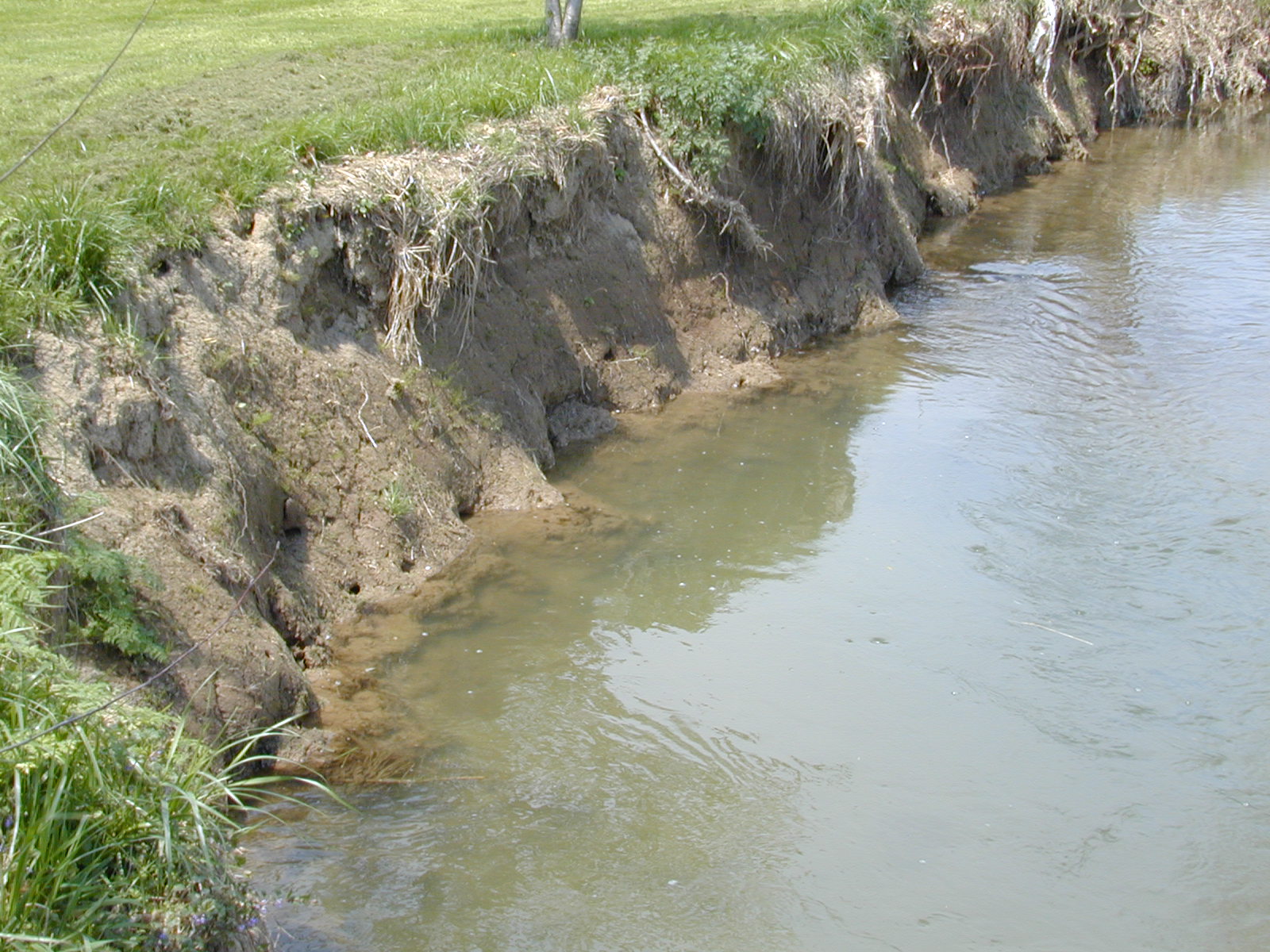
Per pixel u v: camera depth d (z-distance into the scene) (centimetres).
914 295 1265
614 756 585
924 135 1534
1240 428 951
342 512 740
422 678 647
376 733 599
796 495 855
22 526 517
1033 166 1752
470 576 750
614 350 991
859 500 845
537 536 798
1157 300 1240
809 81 1161
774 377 1057
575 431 937
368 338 820
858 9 1420
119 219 692
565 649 675
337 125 882
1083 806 557
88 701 429
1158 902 501
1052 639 685
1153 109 2116
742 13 1465
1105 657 670
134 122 940
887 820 544
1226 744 602
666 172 1068
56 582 518
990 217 1523
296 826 527
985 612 711
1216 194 1636
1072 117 1909
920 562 765
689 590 735
